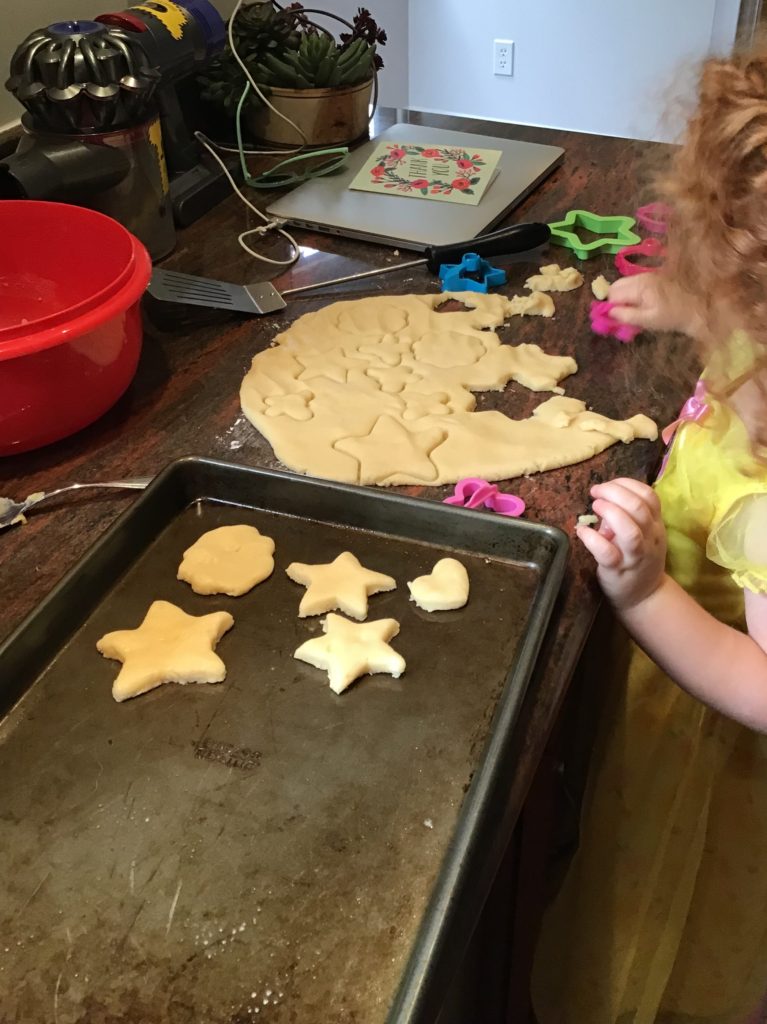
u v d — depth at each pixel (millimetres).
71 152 861
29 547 641
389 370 830
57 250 811
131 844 460
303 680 548
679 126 582
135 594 609
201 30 1114
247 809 476
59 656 563
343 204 1117
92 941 422
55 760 502
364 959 414
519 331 899
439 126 1366
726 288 510
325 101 1234
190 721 523
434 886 438
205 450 735
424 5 2557
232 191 1176
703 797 809
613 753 841
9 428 691
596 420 754
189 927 427
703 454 673
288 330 894
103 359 711
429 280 986
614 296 880
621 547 608
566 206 1137
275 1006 399
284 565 629
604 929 907
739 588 730
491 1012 814
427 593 588
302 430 745
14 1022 395
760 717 647
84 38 882
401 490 696
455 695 537
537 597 583
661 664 670
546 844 756
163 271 933
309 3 2266
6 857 455
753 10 2127
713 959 921
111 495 686
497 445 728
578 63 2467
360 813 473
